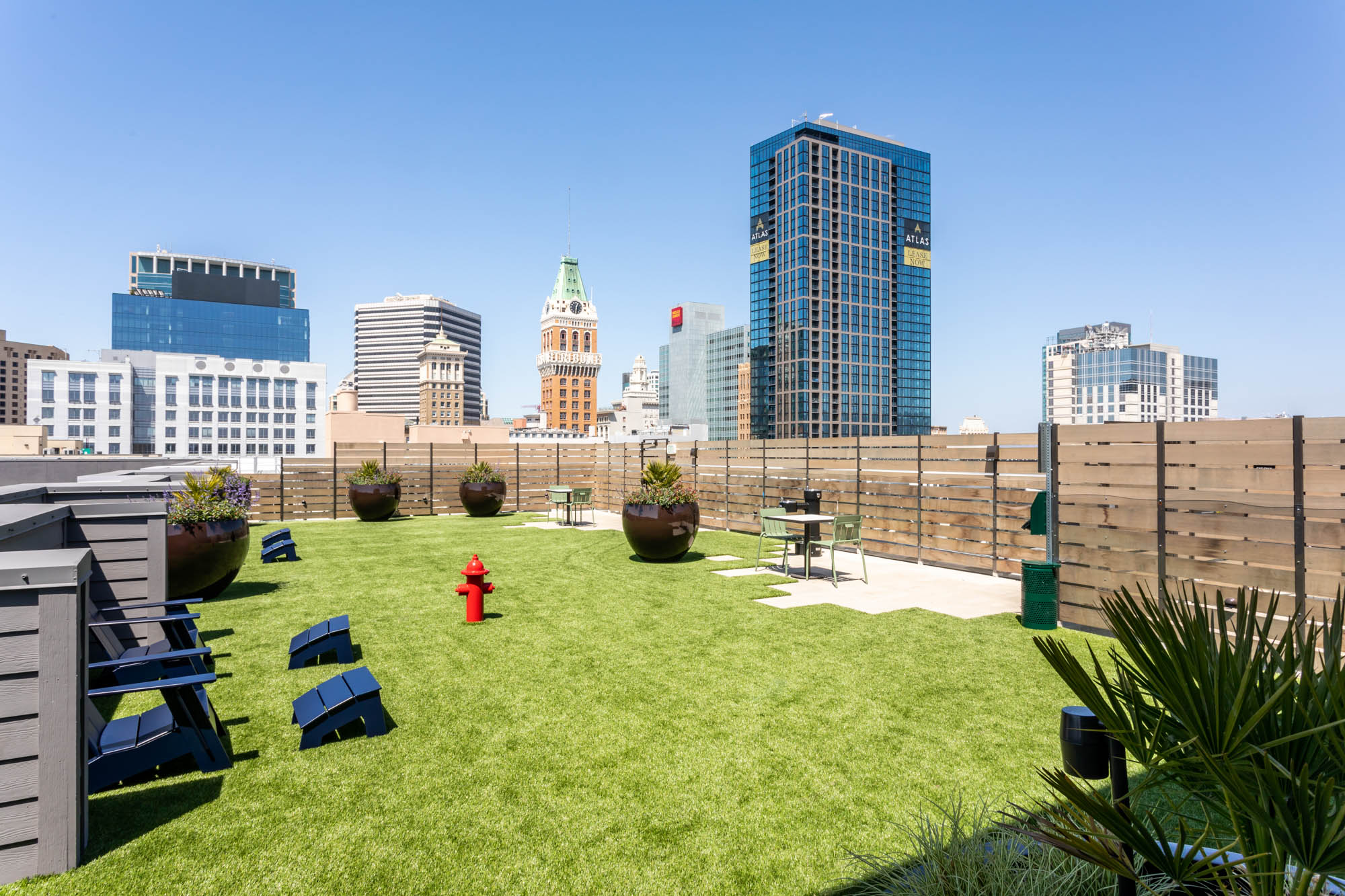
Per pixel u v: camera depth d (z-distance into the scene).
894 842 3.22
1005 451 10.50
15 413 176.38
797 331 143.12
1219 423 6.41
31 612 2.92
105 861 3.08
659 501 11.77
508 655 6.41
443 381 198.00
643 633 7.21
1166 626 1.82
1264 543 6.10
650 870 3.03
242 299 181.75
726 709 5.02
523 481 23.78
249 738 4.50
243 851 3.18
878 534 12.75
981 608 8.45
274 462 23.78
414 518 21.02
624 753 4.27
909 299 151.75
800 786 3.82
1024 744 4.39
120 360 118.00
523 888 2.91
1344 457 5.65
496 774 3.99
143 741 3.86
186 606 5.57
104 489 7.06
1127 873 1.90
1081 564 7.45
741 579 10.40
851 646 6.73
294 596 9.12
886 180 149.25
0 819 2.90
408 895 2.86
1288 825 1.58
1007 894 2.52
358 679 4.75
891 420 149.50
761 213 152.75
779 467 15.27
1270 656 1.92
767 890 2.88
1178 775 1.88
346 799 3.69
